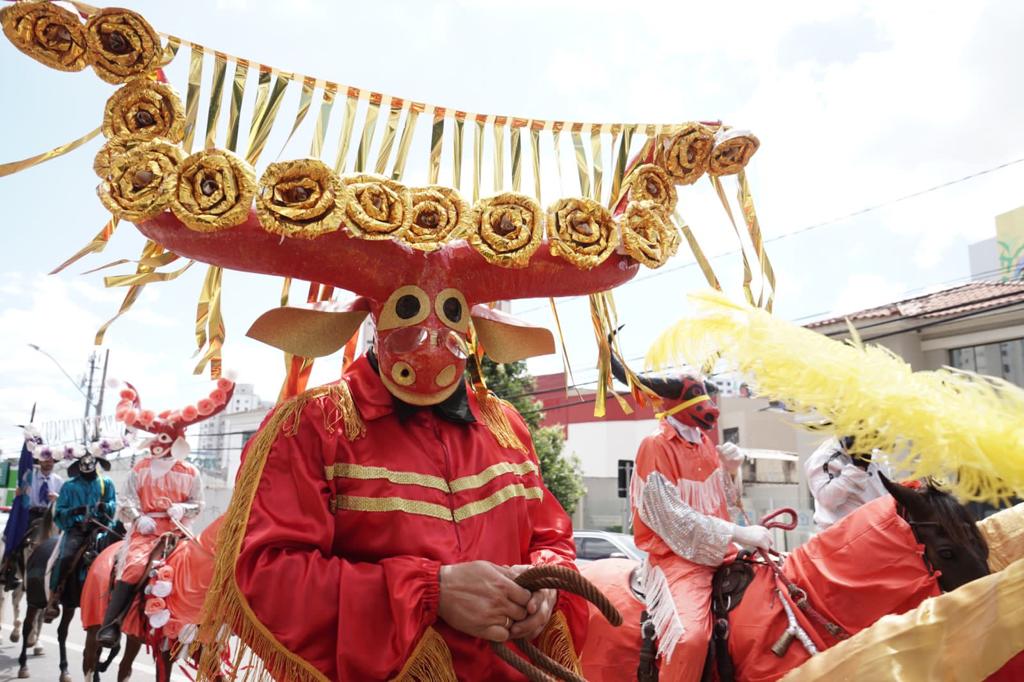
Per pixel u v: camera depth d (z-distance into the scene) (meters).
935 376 1.40
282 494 1.93
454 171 2.39
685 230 2.63
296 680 1.77
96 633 5.36
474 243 1.99
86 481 6.91
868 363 1.39
